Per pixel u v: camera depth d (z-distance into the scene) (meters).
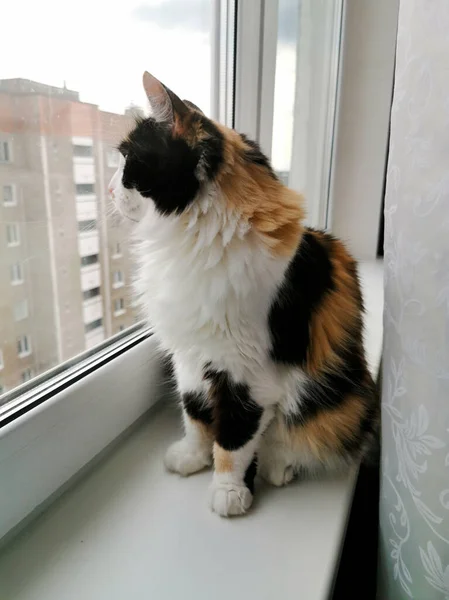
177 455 0.70
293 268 0.68
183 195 0.65
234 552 0.57
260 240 0.65
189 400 0.74
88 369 0.67
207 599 0.51
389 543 0.58
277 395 0.71
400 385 0.51
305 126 1.54
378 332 1.13
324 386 0.75
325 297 0.74
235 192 0.65
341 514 0.65
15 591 0.50
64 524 0.59
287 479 0.71
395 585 0.56
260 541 0.59
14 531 0.56
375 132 1.71
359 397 0.80
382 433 0.59
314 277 0.72
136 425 0.79
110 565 0.54
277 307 0.66
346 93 1.69
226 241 0.64
